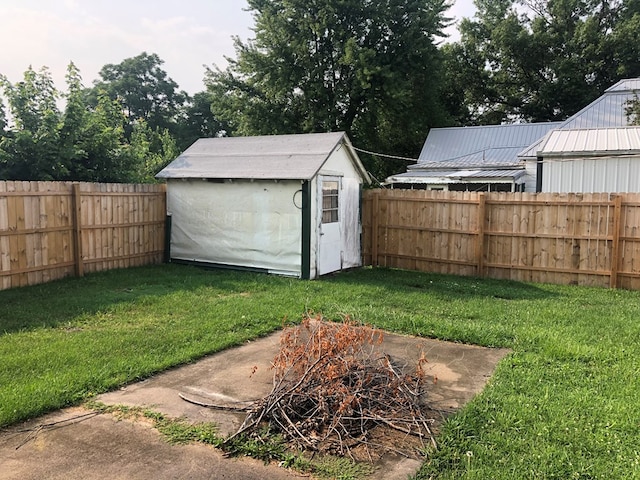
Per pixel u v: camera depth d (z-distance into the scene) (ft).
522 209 32.09
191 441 11.27
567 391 13.69
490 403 12.98
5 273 26.40
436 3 78.18
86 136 42.57
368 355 15.21
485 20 103.81
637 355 16.56
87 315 21.39
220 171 34.40
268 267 33.14
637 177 36.27
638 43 87.97
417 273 34.71
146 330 19.40
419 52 75.92
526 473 9.83
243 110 82.53
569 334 19.08
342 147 34.83
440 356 17.25
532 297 26.63
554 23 100.63
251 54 78.43
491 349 18.02
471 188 61.16
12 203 26.61
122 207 33.76
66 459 10.52
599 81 94.02
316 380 12.74
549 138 42.47
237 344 18.28
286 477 9.94
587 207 30.12
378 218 37.47
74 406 13.00
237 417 12.41
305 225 31.30
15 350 16.83
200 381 14.78
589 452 10.57
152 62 155.12
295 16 77.97
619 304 24.90
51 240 28.89
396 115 81.76
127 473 10.00
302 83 78.28
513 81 102.37
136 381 14.70
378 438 11.44
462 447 10.88
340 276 33.04
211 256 35.42
